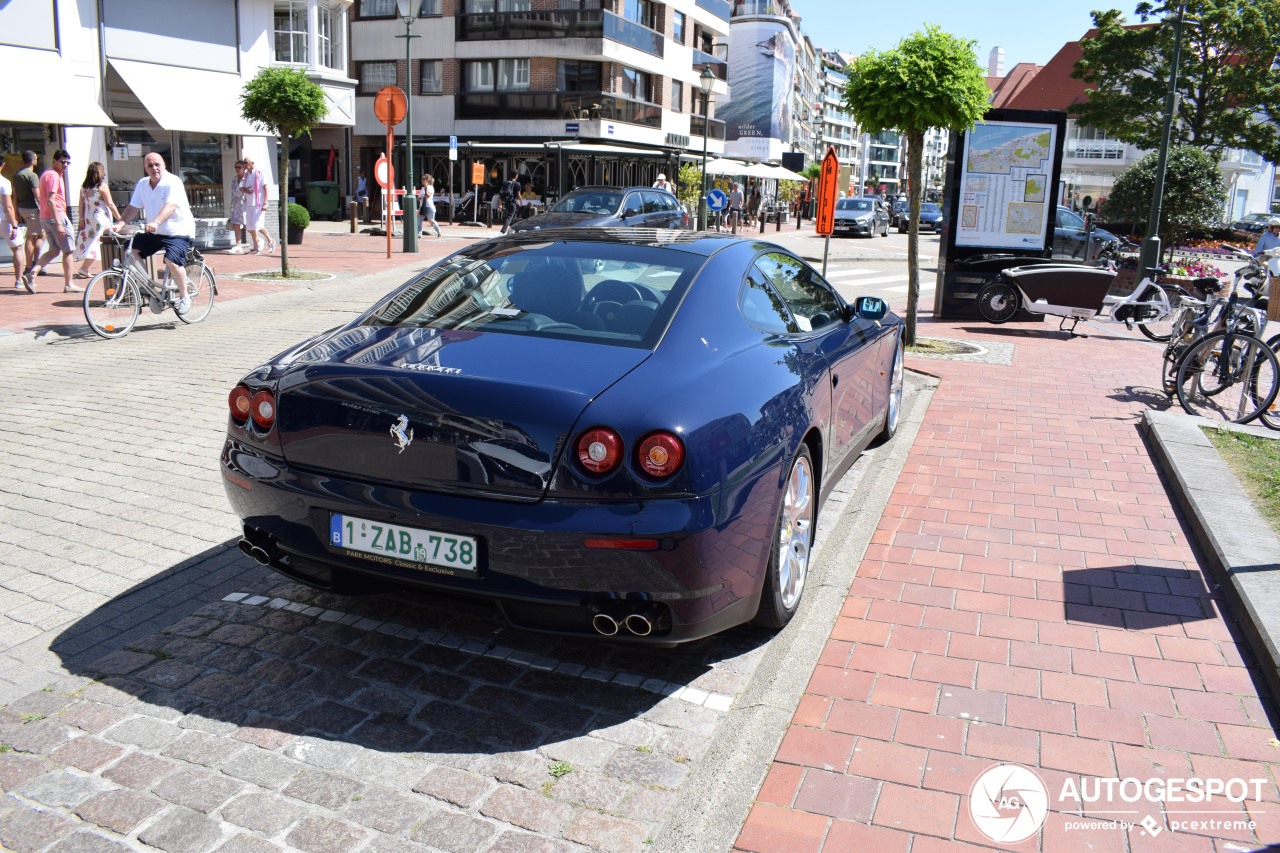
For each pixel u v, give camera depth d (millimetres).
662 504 2945
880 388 5805
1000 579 4355
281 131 15109
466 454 3002
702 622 3164
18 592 4020
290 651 3586
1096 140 68250
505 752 2996
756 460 3271
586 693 3361
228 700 3240
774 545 3555
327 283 15539
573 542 2928
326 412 3193
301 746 2990
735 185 47281
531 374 3139
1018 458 6367
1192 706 3305
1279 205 89562
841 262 24969
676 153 44938
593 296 3697
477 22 39375
